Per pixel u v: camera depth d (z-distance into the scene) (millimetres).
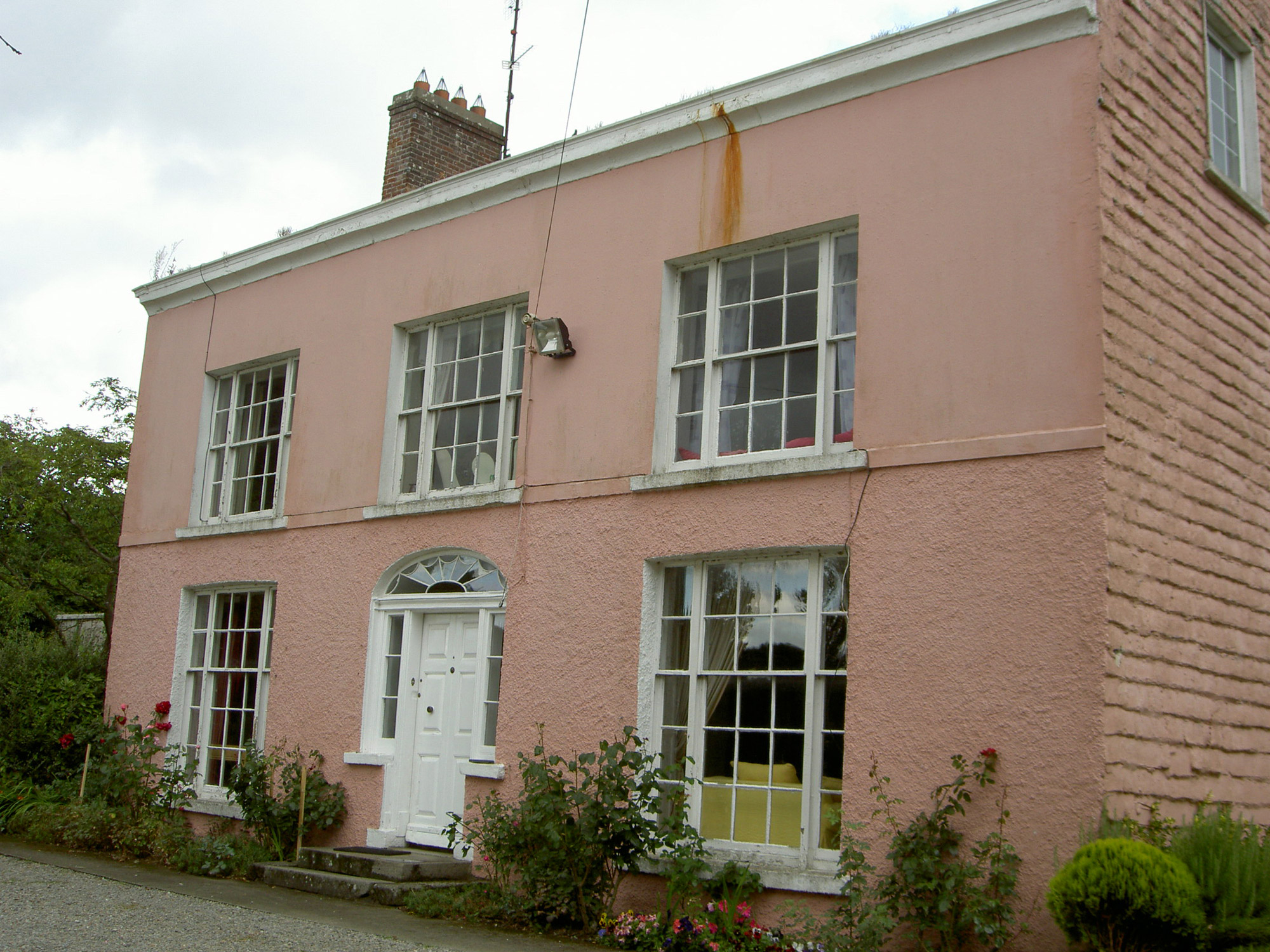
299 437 12281
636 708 9016
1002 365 7625
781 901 7906
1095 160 7508
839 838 7930
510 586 10055
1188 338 8266
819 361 8695
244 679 12414
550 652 9664
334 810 10734
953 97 8211
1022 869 6926
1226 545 8352
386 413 11500
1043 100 7793
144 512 13945
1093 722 6840
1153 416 7695
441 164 13992
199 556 13070
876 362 8203
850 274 8766
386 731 10984
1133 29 8172
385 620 11164
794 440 8797
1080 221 7488
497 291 10820
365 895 9289
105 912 8164
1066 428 7281
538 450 10141
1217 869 6312
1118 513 7188
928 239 8133
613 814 8289
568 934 8266
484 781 9891
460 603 10562
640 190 9914
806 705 8250
